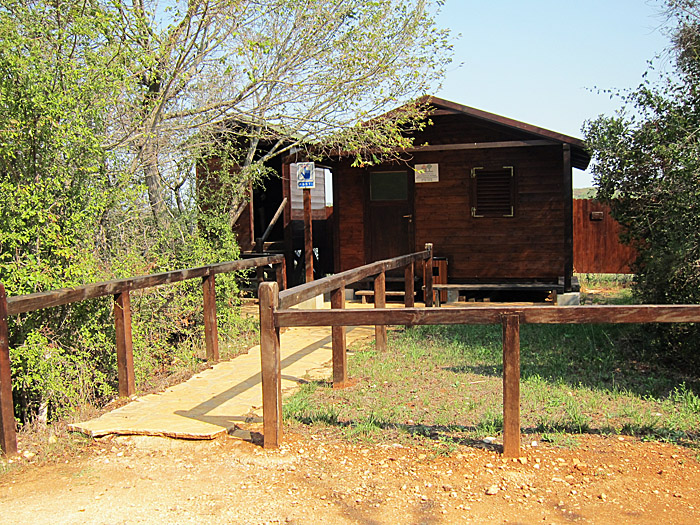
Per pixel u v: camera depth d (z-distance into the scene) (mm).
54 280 6543
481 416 5715
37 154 6824
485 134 13055
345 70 11469
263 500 4293
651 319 4602
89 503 4316
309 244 12297
